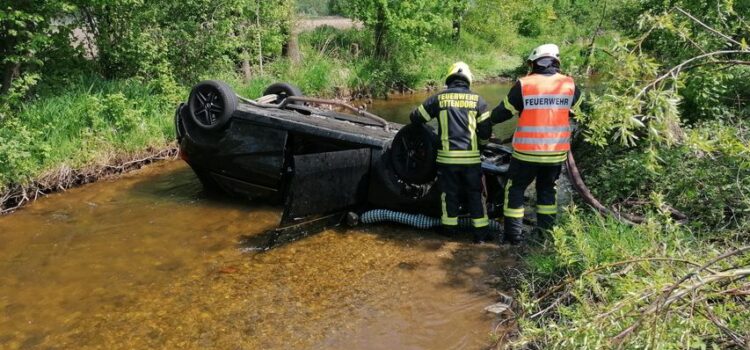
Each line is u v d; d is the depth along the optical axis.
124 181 7.46
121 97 8.37
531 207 6.22
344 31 17.88
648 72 3.00
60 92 8.36
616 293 3.05
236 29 12.22
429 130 5.47
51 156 7.18
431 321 4.01
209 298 4.41
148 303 4.36
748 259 2.86
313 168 5.40
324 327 3.97
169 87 9.66
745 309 2.70
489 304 4.20
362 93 15.12
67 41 8.96
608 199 5.34
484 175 5.75
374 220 5.84
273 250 5.28
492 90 16.02
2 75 8.02
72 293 4.54
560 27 22.94
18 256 5.23
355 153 5.70
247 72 12.77
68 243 5.51
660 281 2.52
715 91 5.95
